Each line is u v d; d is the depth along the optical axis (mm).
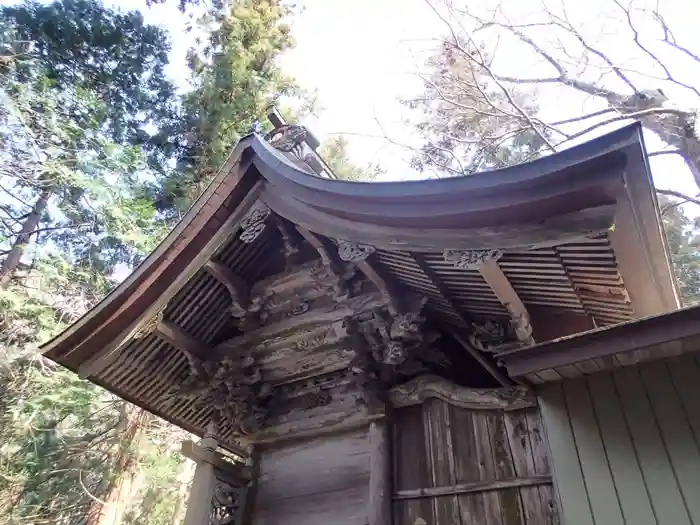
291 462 5848
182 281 5902
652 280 3914
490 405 4766
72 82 15711
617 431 3523
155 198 15773
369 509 4820
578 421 3707
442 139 14797
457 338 5578
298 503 5484
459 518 4406
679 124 10430
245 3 17422
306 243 6355
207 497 5469
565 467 3586
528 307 4695
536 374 3885
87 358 6090
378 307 5473
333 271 5637
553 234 3604
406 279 5105
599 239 3619
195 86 17203
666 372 3547
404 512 4719
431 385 5172
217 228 5930
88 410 12945
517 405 4609
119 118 16500
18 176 12938
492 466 4496
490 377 5875
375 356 5473
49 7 15523
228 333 7055
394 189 4277
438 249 4133
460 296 4883
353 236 4781
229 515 5648
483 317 5055
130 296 5844
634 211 3340
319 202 4973
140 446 12703
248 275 6762
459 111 14195
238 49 16125
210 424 6453
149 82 17250
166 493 14875
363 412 5441
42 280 12352
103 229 13266
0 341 11883
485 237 3893
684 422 3328
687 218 14695
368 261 5051
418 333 5199
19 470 12047
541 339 4777
